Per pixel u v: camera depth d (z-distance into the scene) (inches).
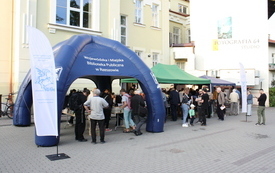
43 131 235.5
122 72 336.8
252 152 256.4
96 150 259.6
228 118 548.1
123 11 718.5
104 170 197.9
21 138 311.1
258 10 875.4
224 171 197.8
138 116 345.7
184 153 251.3
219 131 379.6
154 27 802.8
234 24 897.5
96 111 287.9
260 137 334.6
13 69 506.9
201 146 281.7
